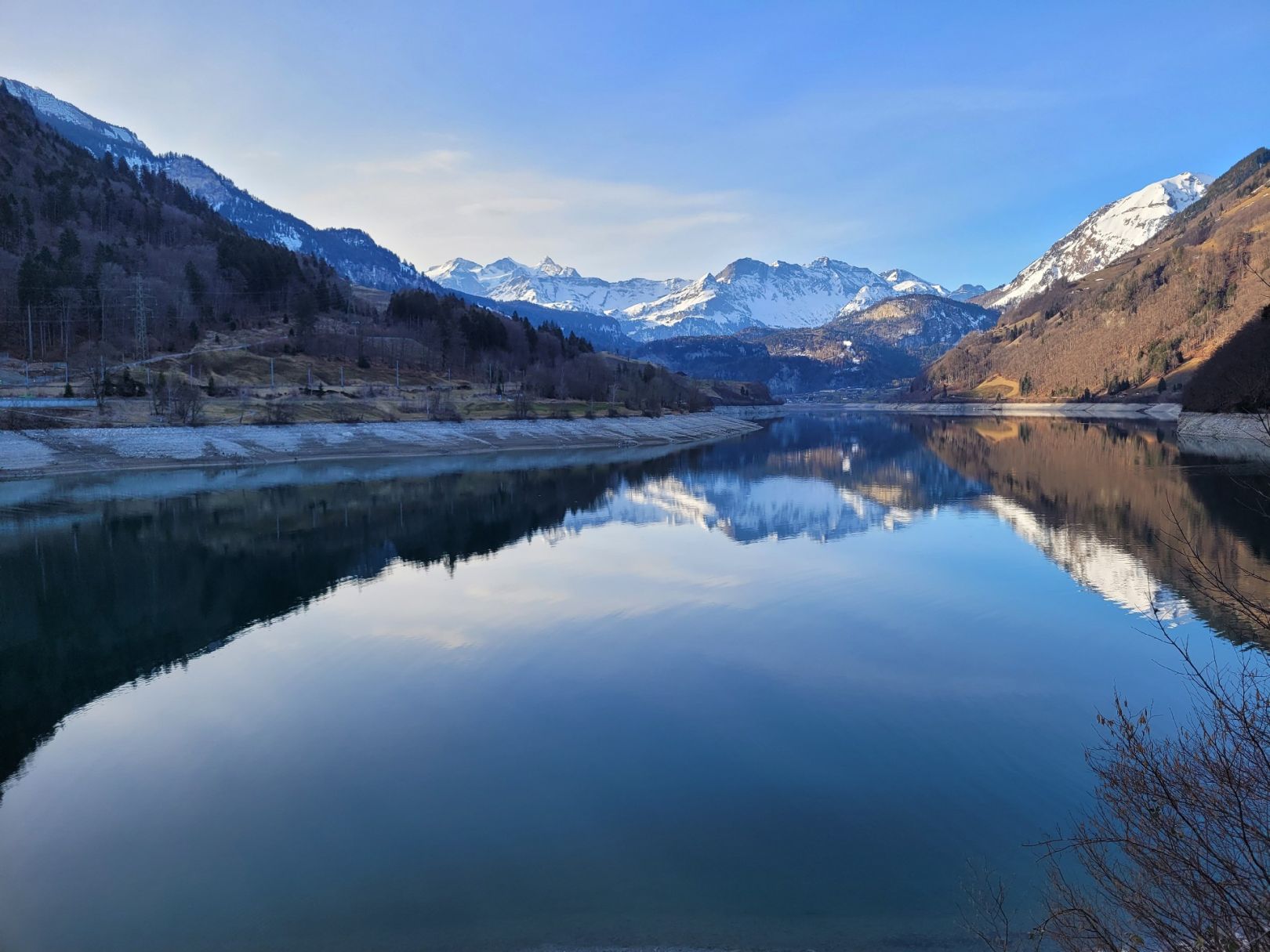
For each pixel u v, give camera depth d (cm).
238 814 1684
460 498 6988
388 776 1844
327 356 16150
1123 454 9075
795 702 2222
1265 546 3962
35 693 2467
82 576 4056
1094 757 1808
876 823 1557
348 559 4412
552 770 1847
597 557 4397
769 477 8444
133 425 9519
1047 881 1301
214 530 5338
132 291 14975
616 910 1302
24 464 8019
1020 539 4503
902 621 2984
